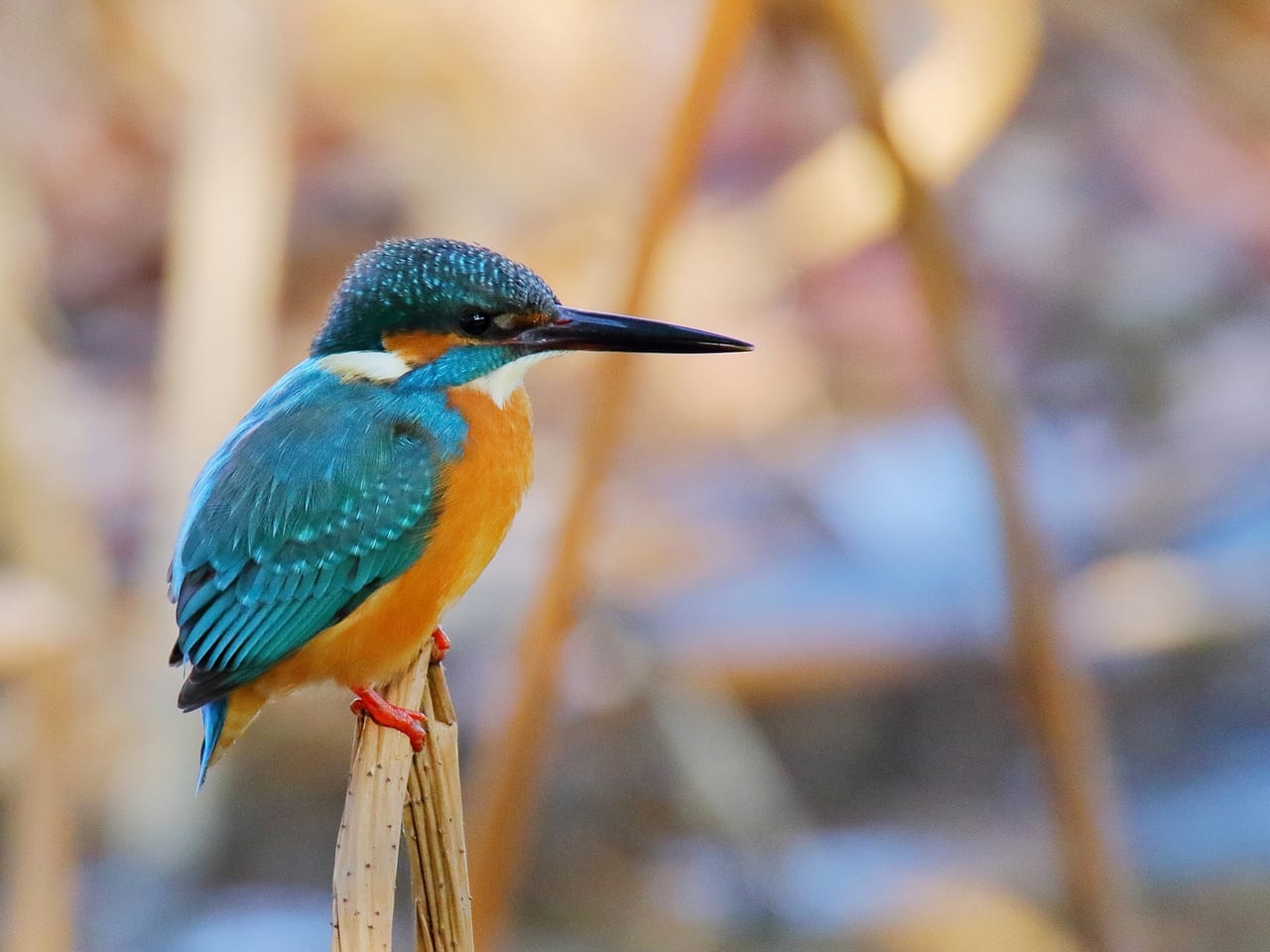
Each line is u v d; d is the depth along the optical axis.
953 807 13.48
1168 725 13.90
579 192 16.12
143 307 16.45
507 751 8.88
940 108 11.43
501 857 9.00
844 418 16.20
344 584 6.68
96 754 12.27
